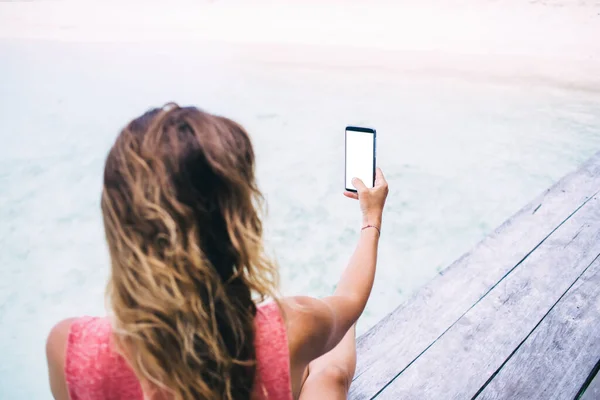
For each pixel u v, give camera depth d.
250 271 0.70
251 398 0.73
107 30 13.34
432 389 1.52
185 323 0.66
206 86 9.78
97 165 6.69
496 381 1.54
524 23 12.66
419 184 5.93
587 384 1.56
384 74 10.16
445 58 11.12
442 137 7.21
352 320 0.87
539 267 2.04
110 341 0.68
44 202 5.80
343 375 1.12
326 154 6.90
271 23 13.92
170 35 13.20
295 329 0.75
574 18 12.53
